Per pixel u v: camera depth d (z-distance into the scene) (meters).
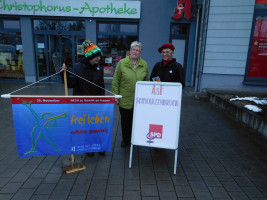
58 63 9.24
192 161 3.04
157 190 2.38
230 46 6.88
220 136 3.99
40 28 8.80
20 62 9.12
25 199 2.19
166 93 2.73
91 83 2.84
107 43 8.97
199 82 7.60
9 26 8.73
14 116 2.31
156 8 8.48
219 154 3.26
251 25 6.64
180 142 3.70
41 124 2.41
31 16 8.47
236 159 3.11
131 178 2.59
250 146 3.55
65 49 9.09
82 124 2.53
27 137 2.39
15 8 8.21
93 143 2.63
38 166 2.83
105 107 2.54
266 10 6.55
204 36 7.06
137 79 3.10
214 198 2.26
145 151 3.33
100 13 8.35
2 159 3.00
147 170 2.78
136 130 2.82
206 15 6.96
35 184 2.44
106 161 2.99
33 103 2.33
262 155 3.23
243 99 5.47
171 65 3.14
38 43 8.97
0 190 2.33
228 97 5.89
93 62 2.80
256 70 6.98
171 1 8.41
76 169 2.71
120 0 8.29
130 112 3.27
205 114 5.42
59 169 2.77
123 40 8.95
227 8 6.62
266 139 3.69
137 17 8.39
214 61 7.06
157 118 2.77
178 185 2.47
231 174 2.71
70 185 2.43
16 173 2.66
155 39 8.77
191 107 6.08
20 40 8.88
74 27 8.85
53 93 6.98
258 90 6.90
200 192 2.35
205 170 2.80
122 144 3.45
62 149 2.54
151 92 2.78
